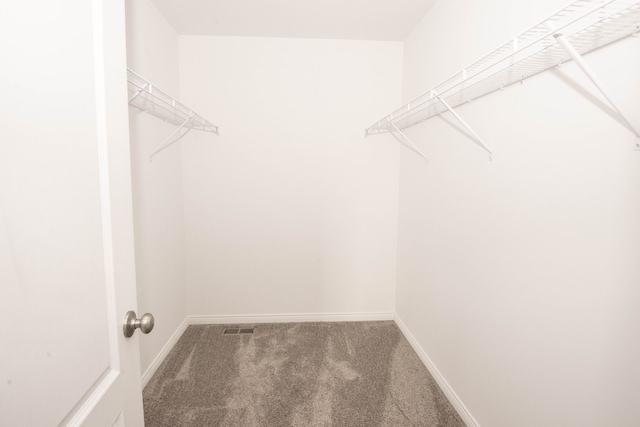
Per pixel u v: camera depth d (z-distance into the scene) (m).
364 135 2.56
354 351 2.19
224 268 2.59
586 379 0.92
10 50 0.41
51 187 0.48
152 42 1.94
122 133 0.70
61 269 0.50
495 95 1.32
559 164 1.00
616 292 0.83
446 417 1.59
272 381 1.84
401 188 2.55
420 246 2.16
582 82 0.92
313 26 2.26
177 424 1.51
